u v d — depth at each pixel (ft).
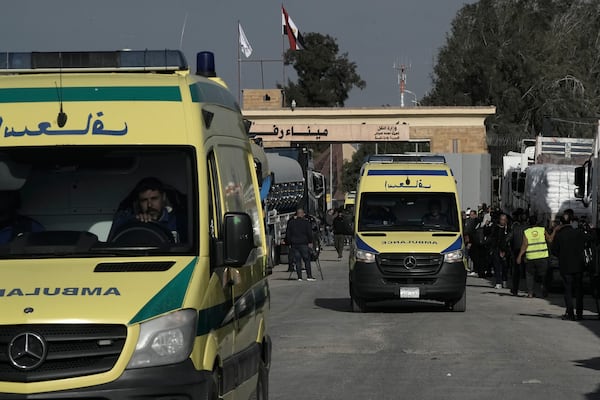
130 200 44.19
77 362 38.27
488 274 195.00
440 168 126.93
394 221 123.95
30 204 44.19
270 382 69.77
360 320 112.16
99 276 40.55
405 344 90.07
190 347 39.50
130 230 43.68
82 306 38.68
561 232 113.29
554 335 97.09
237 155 52.85
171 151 44.60
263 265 57.00
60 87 45.47
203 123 45.91
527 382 69.67
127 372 38.24
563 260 112.47
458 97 469.16
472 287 169.07
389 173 126.31
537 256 144.56
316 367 76.74
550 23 463.42
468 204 268.00
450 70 476.13
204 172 44.50
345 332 99.76
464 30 472.85
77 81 45.73
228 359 45.60
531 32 458.09
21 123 44.78
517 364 78.18
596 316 116.78
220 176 47.80
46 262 42.06
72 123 44.78
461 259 119.75
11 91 45.47
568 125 437.99
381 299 121.39
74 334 38.29
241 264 43.62
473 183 268.00
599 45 457.27
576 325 106.63
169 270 41.29
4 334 38.24
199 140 44.86
